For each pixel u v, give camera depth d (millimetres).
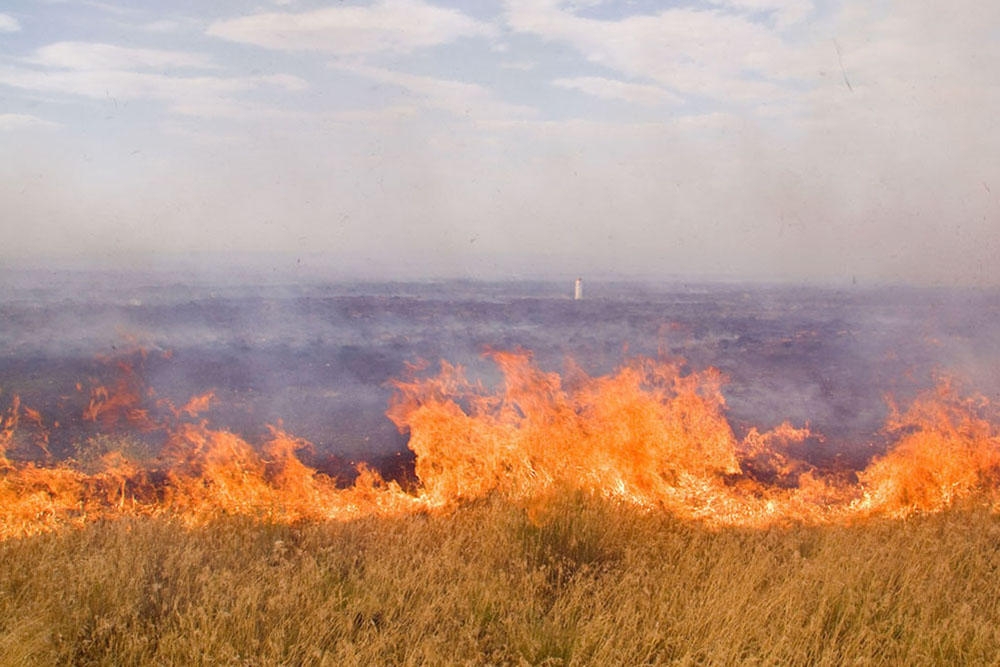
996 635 3889
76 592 4031
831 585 4316
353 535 5262
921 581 4461
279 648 3615
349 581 4441
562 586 4629
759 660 3633
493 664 3674
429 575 4414
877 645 3857
